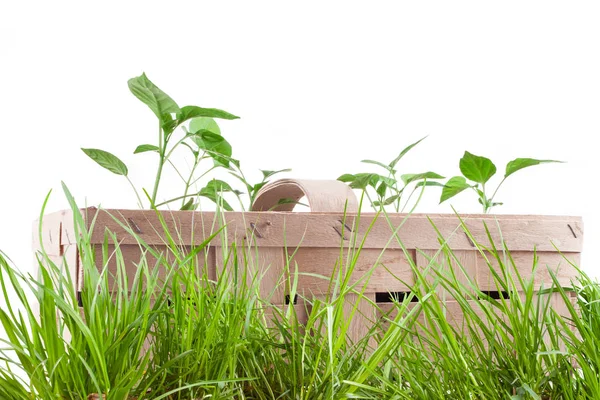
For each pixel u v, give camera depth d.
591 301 0.59
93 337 0.42
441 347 0.53
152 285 0.50
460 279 0.75
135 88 0.87
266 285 0.67
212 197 1.06
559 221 0.81
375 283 0.71
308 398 0.49
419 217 0.74
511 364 0.54
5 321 0.43
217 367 0.48
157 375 0.45
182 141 0.98
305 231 0.69
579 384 0.53
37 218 0.90
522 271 0.79
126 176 0.96
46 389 0.42
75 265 0.66
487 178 1.04
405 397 0.49
